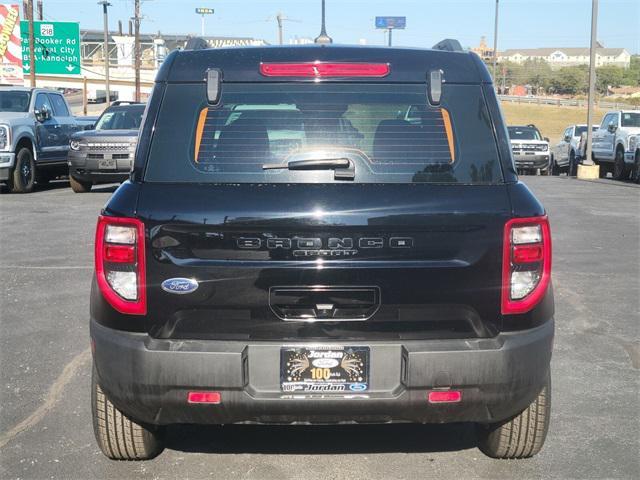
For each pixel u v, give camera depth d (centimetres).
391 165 339
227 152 341
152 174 336
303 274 321
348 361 325
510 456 398
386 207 324
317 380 326
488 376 324
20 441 425
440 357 321
